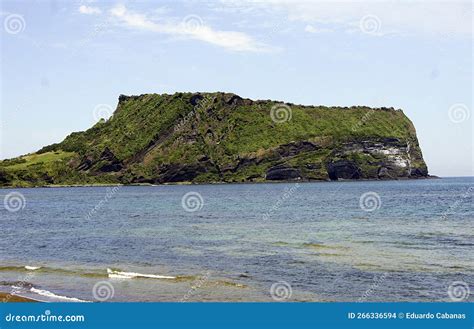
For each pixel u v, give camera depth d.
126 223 60.00
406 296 23.08
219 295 23.28
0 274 28.88
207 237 44.03
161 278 26.89
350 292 23.73
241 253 34.53
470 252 34.22
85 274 28.41
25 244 42.66
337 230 48.19
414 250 35.19
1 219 71.44
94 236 46.84
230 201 106.81
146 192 170.50
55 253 37.12
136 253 35.75
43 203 115.56
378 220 58.75
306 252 34.59
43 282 26.42
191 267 29.89
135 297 23.06
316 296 23.12
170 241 41.69
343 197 114.25
